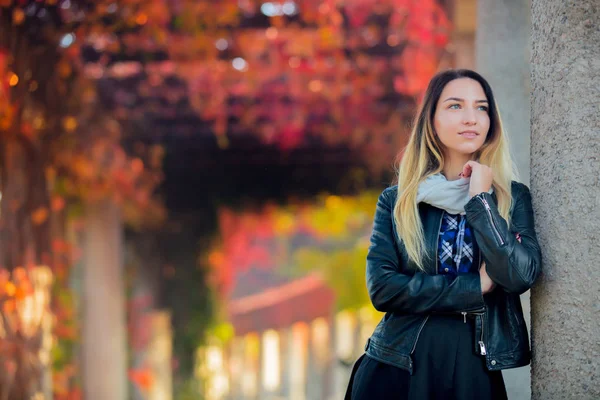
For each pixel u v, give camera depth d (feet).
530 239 9.09
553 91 8.75
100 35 23.24
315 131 32.40
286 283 91.81
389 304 9.43
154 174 32.07
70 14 21.25
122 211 31.37
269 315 77.66
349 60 25.66
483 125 9.55
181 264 37.32
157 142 31.96
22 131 20.31
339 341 78.84
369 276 9.66
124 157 28.68
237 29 23.85
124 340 31.27
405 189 9.74
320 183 38.91
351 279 69.46
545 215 8.95
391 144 31.68
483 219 8.96
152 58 24.66
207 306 38.27
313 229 68.08
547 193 8.89
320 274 80.48
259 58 25.94
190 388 37.76
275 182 38.75
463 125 9.52
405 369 9.41
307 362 81.56
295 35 24.40
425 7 22.16
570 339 8.55
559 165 8.68
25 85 20.27
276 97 29.55
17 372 19.54
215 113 29.25
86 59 24.39
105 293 29.50
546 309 8.89
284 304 77.97
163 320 36.96
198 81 27.14
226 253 42.65
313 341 81.56
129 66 26.81
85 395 29.04
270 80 28.22
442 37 22.16
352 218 64.28
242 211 38.65
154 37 22.95
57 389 24.22
